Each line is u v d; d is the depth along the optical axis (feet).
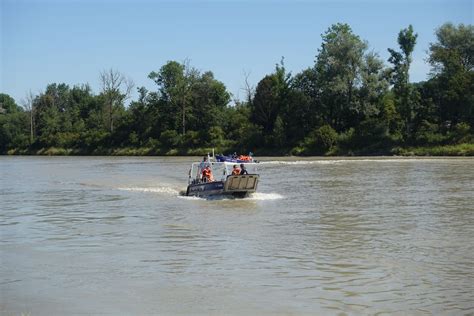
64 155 412.77
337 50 312.71
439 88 295.89
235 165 104.12
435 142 273.54
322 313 35.22
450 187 111.55
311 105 334.24
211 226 68.69
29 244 59.00
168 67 403.95
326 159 249.55
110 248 56.08
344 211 80.07
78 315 35.83
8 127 458.50
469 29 312.50
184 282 42.80
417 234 60.85
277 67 345.92
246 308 36.52
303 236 60.80
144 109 408.46
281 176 148.66
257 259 49.83
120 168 205.26
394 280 42.22
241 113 386.52
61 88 631.97
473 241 56.49
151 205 92.12
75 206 92.48
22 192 117.60
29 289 41.63
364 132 295.28
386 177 139.85
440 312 35.04
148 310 36.50
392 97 314.55
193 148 357.61
